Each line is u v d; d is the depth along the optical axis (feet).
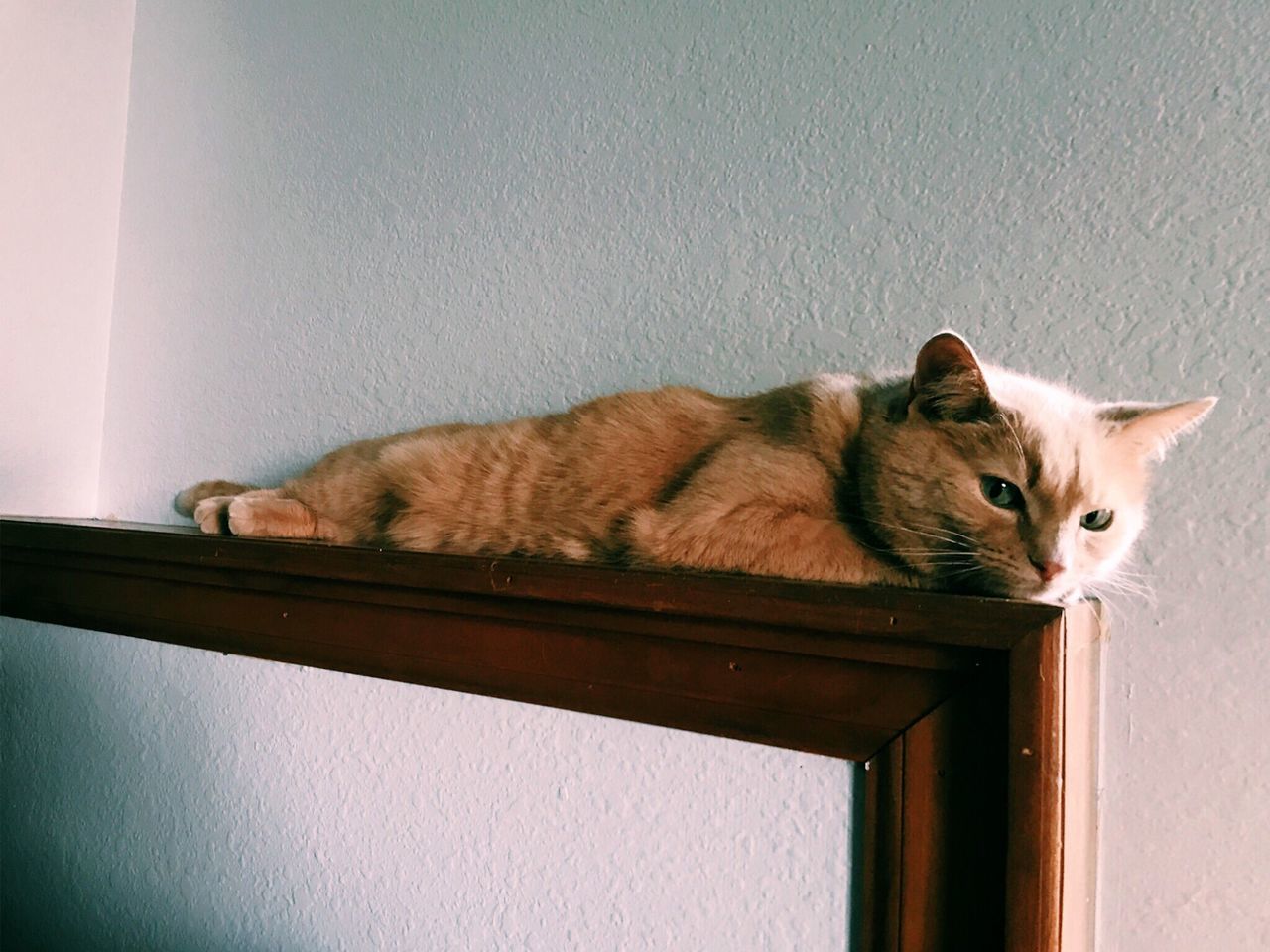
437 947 3.04
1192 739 2.31
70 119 4.41
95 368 4.58
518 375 3.47
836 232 2.88
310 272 3.98
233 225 4.22
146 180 4.52
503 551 3.25
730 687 2.37
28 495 4.34
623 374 3.25
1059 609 1.85
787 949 2.39
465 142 3.60
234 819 3.52
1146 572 2.39
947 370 2.36
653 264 3.20
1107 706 2.40
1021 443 2.29
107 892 3.90
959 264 2.69
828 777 2.33
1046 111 2.58
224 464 4.23
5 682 4.24
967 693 2.03
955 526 2.39
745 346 3.03
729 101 3.07
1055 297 2.56
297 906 3.36
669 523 2.74
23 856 4.18
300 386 4.01
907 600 2.01
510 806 2.88
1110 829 2.37
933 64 2.74
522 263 3.46
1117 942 2.34
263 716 3.45
